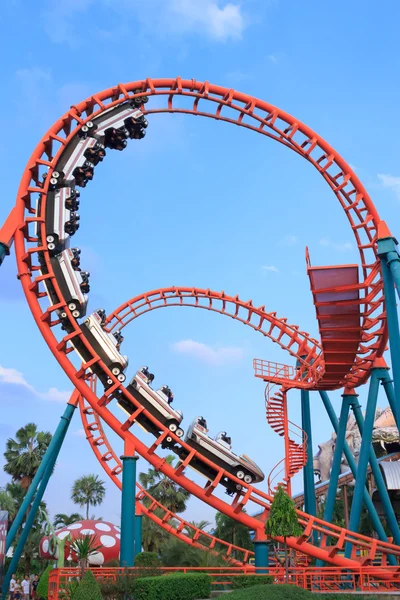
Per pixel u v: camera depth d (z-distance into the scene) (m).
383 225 31.41
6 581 33.16
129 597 25.05
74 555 41.69
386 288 30.44
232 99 35.16
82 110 33.62
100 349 31.41
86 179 33.62
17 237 31.44
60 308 31.30
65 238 31.94
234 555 55.09
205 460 30.75
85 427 40.53
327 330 33.72
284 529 25.94
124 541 28.83
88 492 87.56
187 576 24.22
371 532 61.22
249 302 45.25
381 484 37.53
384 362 35.91
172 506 65.44
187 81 34.81
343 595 23.95
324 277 31.20
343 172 34.16
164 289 46.28
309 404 44.31
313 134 34.25
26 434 68.56
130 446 30.44
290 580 29.61
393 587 29.12
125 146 35.22
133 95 34.25
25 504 33.16
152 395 31.64
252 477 31.78
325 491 70.81
